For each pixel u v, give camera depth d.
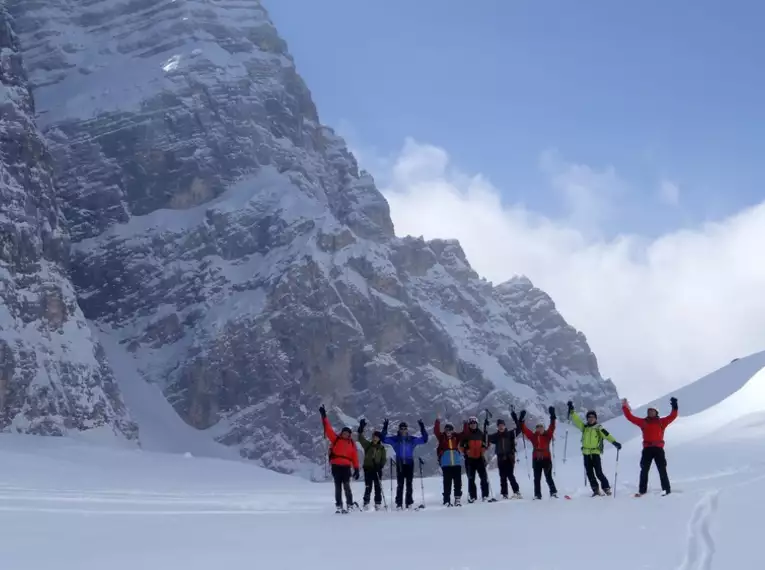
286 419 134.38
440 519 18.30
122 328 147.38
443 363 150.38
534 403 156.12
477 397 149.62
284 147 182.75
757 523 14.11
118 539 14.38
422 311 153.75
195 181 165.38
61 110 168.75
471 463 24.28
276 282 144.50
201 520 18.80
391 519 18.70
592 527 15.05
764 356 58.34
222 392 135.12
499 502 23.12
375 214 187.00
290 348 139.38
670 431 44.19
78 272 152.25
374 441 24.64
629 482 26.88
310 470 128.12
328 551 12.81
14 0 190.25
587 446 23.28
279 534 15.49
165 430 126.75
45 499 24.09
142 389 134.00
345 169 198.50
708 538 12.67
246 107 179.00
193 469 61.28
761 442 35.94
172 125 169.00
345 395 140.38
